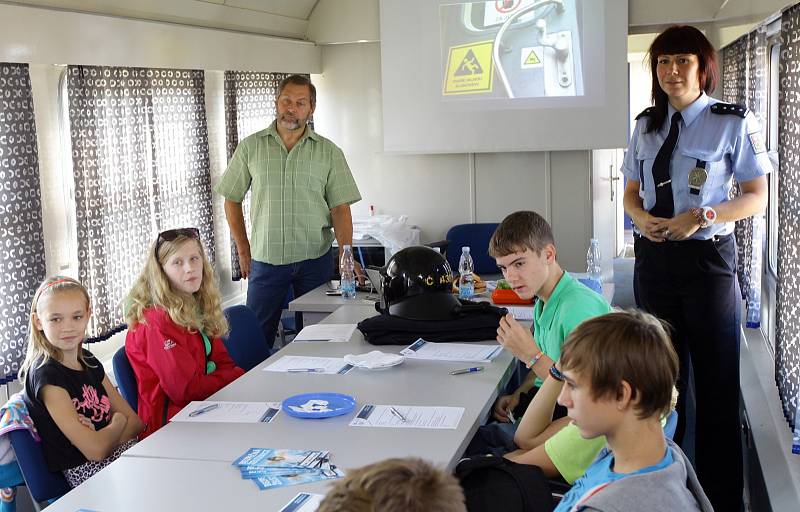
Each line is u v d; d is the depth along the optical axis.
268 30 6.50
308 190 4.96
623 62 6.46
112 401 2.96
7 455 2.72
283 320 5.39
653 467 1.56
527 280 2.81
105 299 4.70
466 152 6.89
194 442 2.48
